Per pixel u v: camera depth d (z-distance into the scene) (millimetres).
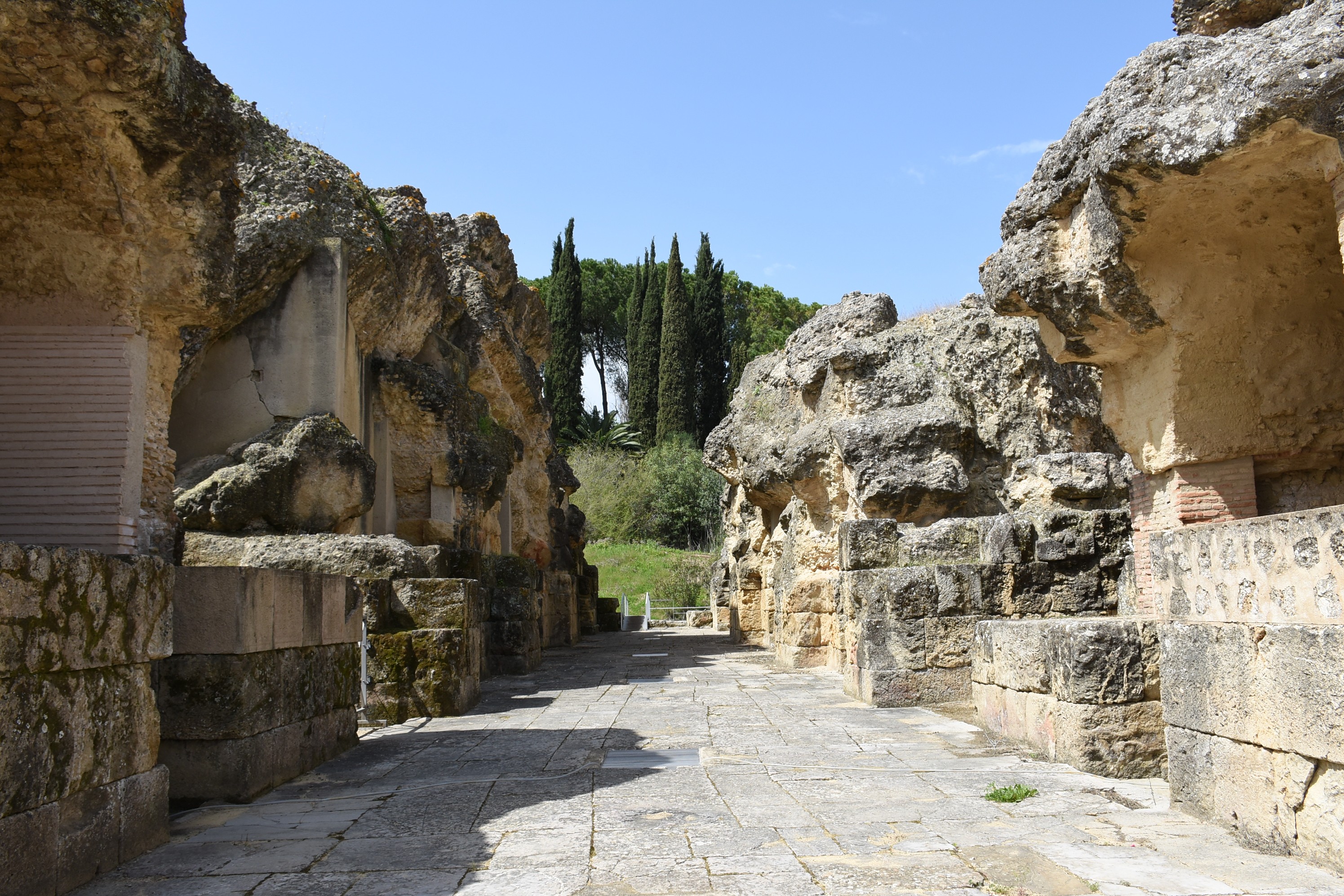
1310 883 3699
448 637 9516
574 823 4969
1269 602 4203
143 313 5844
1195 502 6512
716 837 4602
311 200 11594
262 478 10523
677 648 19484
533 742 7715
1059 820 4789
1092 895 3648
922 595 9547
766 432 17406
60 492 5512
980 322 14016
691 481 42500
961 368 13906
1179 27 6234
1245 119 4508
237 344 11320
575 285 46719
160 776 4852
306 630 6859
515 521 20875
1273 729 4152
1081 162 5859
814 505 14883
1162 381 6512
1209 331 6188
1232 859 4059
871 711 9078
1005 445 13469
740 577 19781
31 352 5602
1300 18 4500
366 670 9227
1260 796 4266
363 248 11922
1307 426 6285
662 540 42625
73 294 5656
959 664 9469
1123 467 11859
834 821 4867
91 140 5102
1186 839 4383
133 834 4562
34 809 3834
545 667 15398
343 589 7703
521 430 21250
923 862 4113
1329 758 3812
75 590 4207
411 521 14266
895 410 13734
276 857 4496
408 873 4172
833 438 14016
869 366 14383
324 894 3918
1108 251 5852
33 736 3836
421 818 5199
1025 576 9594
